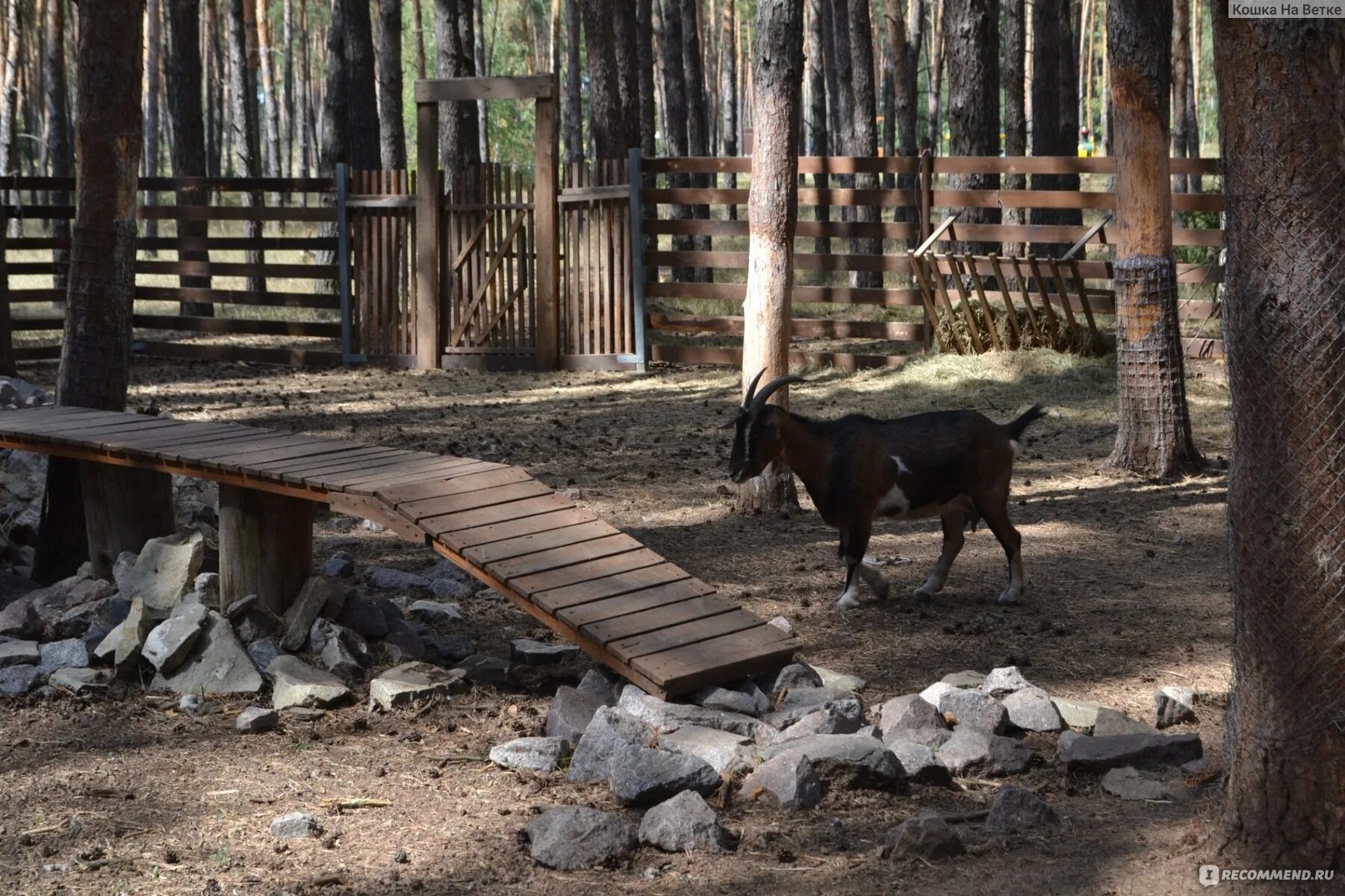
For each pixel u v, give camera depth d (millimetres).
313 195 41031
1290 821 3844
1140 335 10984
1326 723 3781
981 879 4270
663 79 29797
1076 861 4371
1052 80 19453
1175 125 36000
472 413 14172
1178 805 4867
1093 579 8281
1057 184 19594
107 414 8023
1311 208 3650
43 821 4812
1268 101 3678
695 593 6383
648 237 17203
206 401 14883
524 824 4805
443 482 6574
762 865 4445
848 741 5160
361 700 6223
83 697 6148
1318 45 3598
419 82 16812
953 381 14602
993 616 7504
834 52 28422
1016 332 15188
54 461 7914
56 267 18000
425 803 5004
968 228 15766
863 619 7500
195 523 9367
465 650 7004
